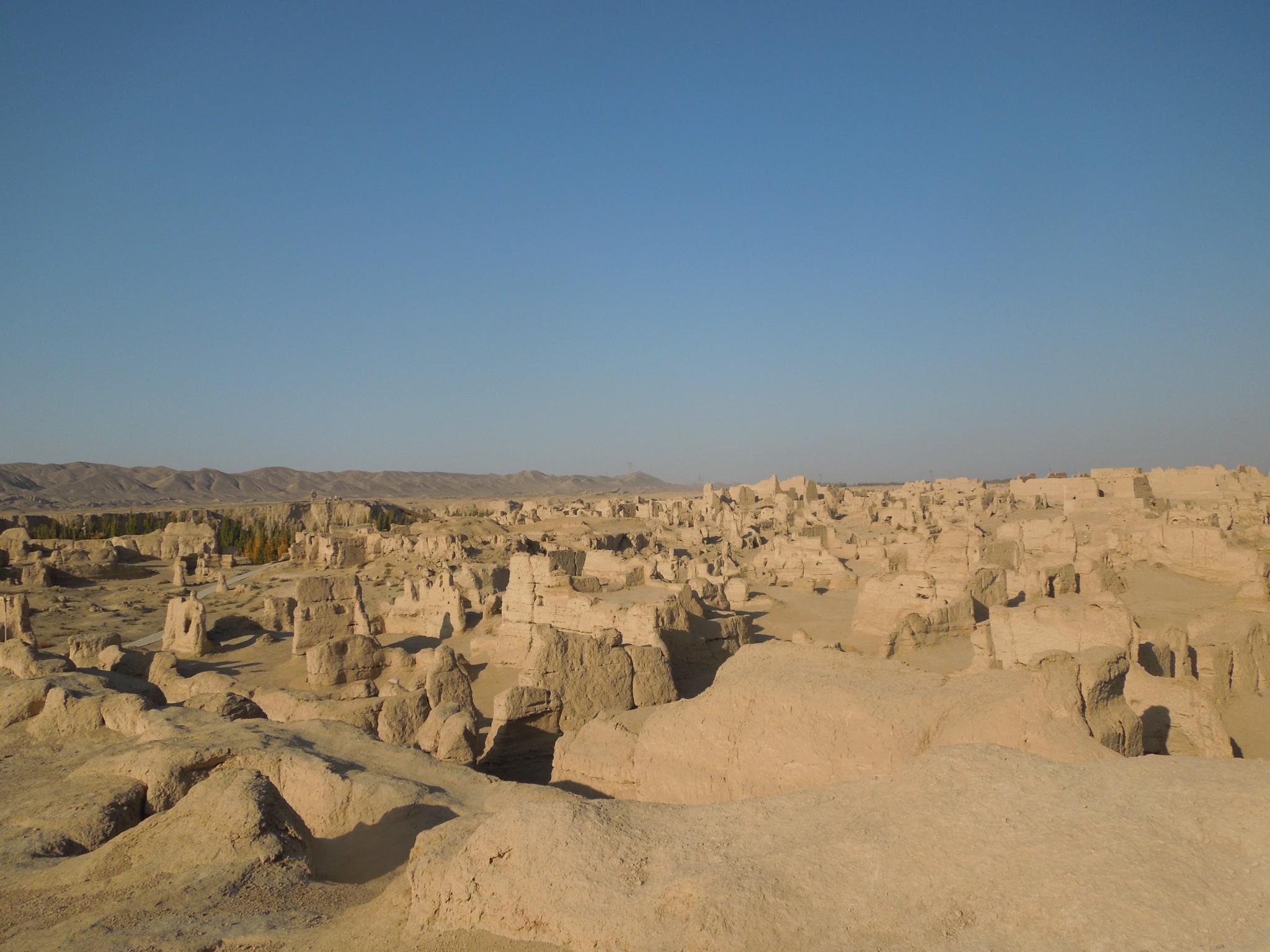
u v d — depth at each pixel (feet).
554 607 115.96
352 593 155.63
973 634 89.10
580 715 77.92
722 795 48.19
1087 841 26.35
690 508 395.14
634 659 82.53
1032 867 26.00
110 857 42.65
